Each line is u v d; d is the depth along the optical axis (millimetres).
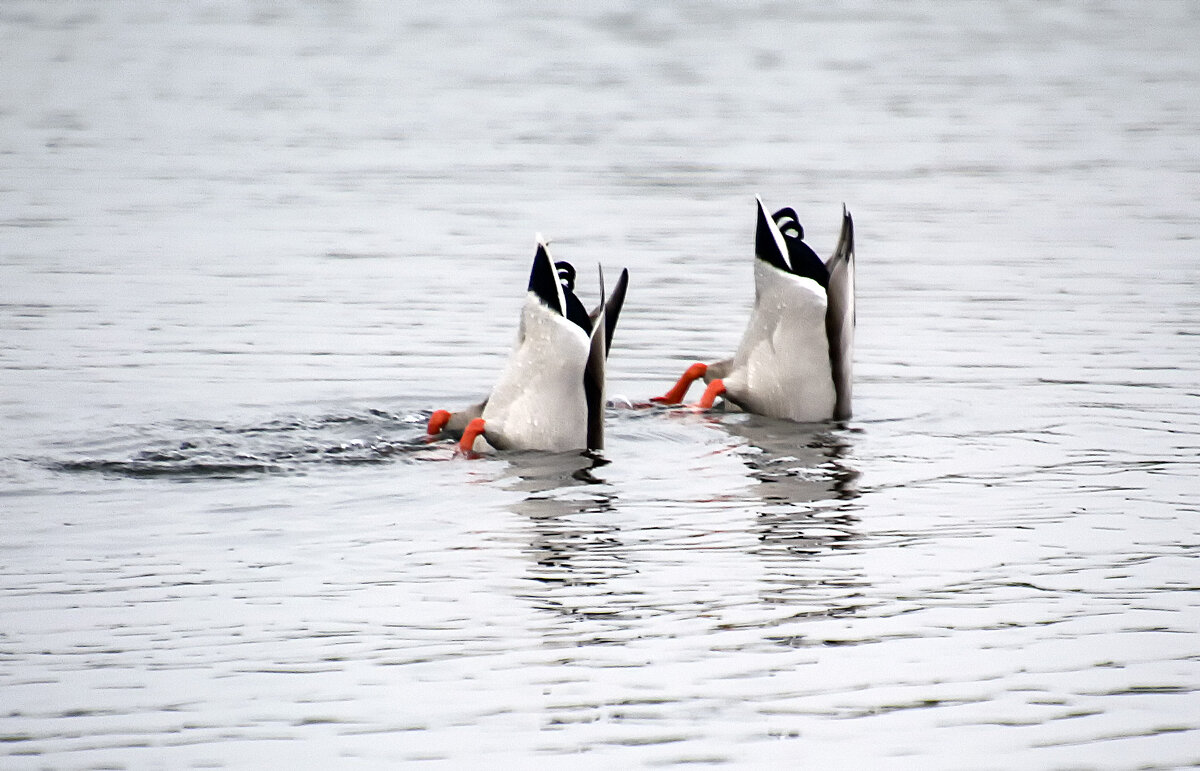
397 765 8195
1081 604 10344
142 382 16234
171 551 11242
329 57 47531
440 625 9969
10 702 8852
